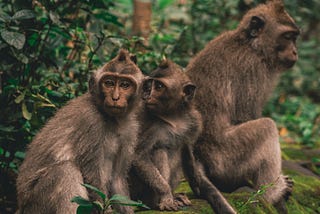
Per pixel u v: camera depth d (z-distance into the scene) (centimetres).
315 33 2992
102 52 1473
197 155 1405
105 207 1013
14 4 1330
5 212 1342
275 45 1468
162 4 2247
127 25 2205
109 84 1113
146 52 1688
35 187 1096
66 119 1128
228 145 1410
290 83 2639
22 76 1359
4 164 1347
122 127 1154
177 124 1283
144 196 1266
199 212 1252
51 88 1414
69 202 1076
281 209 1407
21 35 1241
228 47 1459
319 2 2608
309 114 2453
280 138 2180
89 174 1116
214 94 1419
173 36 2005
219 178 1413
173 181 1304
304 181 1588
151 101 1264
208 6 2264
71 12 1409
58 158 1106
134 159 1239
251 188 1447
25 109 1270
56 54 1518
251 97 1445
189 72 1445
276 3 1502
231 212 1269
